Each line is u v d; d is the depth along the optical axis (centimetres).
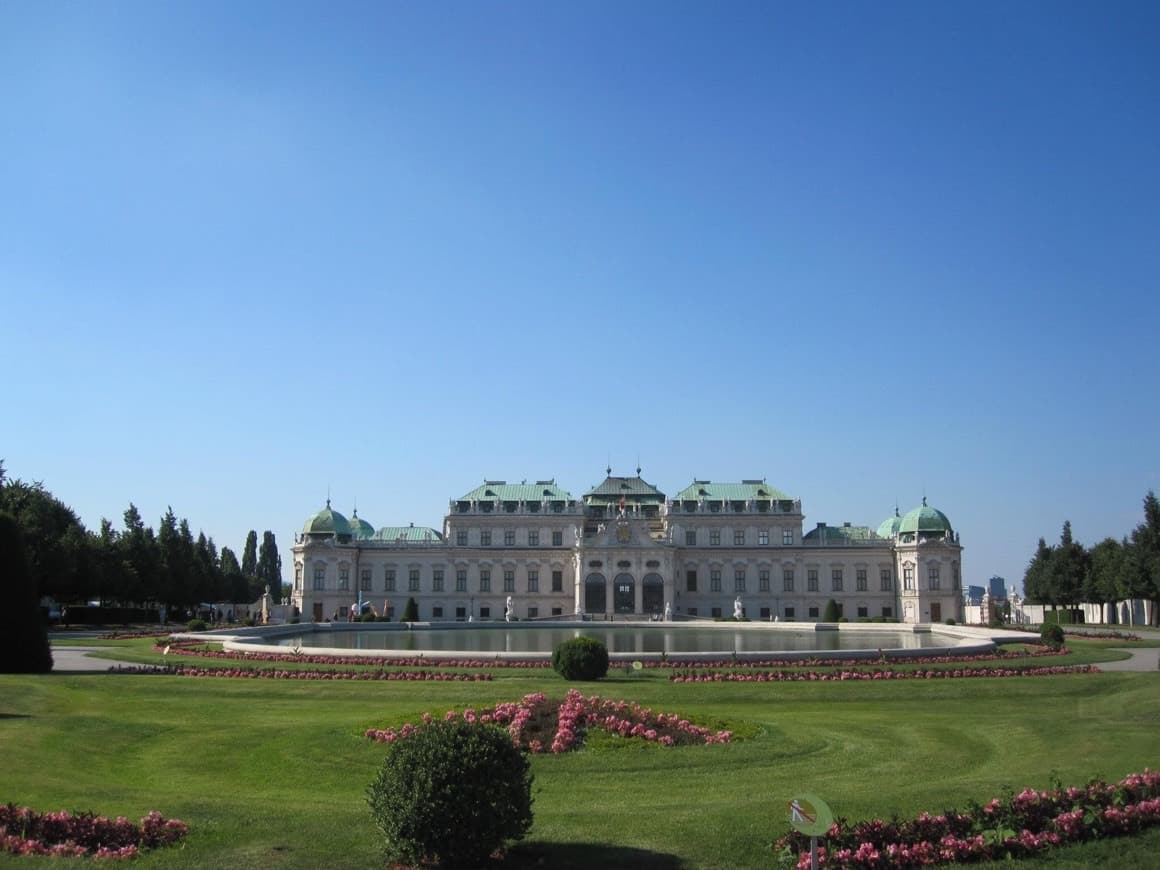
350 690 5369
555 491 19162
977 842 2231
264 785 3156
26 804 2670
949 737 3869
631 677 5784
